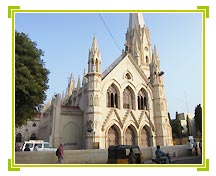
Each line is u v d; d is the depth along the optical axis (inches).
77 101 2301.9
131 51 2802.7
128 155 912.3
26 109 1198.3
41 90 1228.5
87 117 1888.5
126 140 2020.2
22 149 1373.0
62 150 1107.9
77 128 1988.2
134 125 2066.9
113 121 1974.7
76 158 1199.6
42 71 1326.3
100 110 1923.0
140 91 2245.3
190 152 1471.5
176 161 1118.4
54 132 1892.2
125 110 2085.4
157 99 2251.5
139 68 2276.1
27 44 1214.3
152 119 2204.7
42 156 1119.6
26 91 1111.0
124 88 2142.0
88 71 2010.3
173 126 3501.5
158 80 2305.6
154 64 2357.3
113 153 943.7
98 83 1975.9
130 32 2933.1
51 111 2198.6
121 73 2162.9
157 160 946.1
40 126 2925.7
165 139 2123.5
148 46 2896.2
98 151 1259.2
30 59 1208.2
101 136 1873.8
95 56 2031.3
